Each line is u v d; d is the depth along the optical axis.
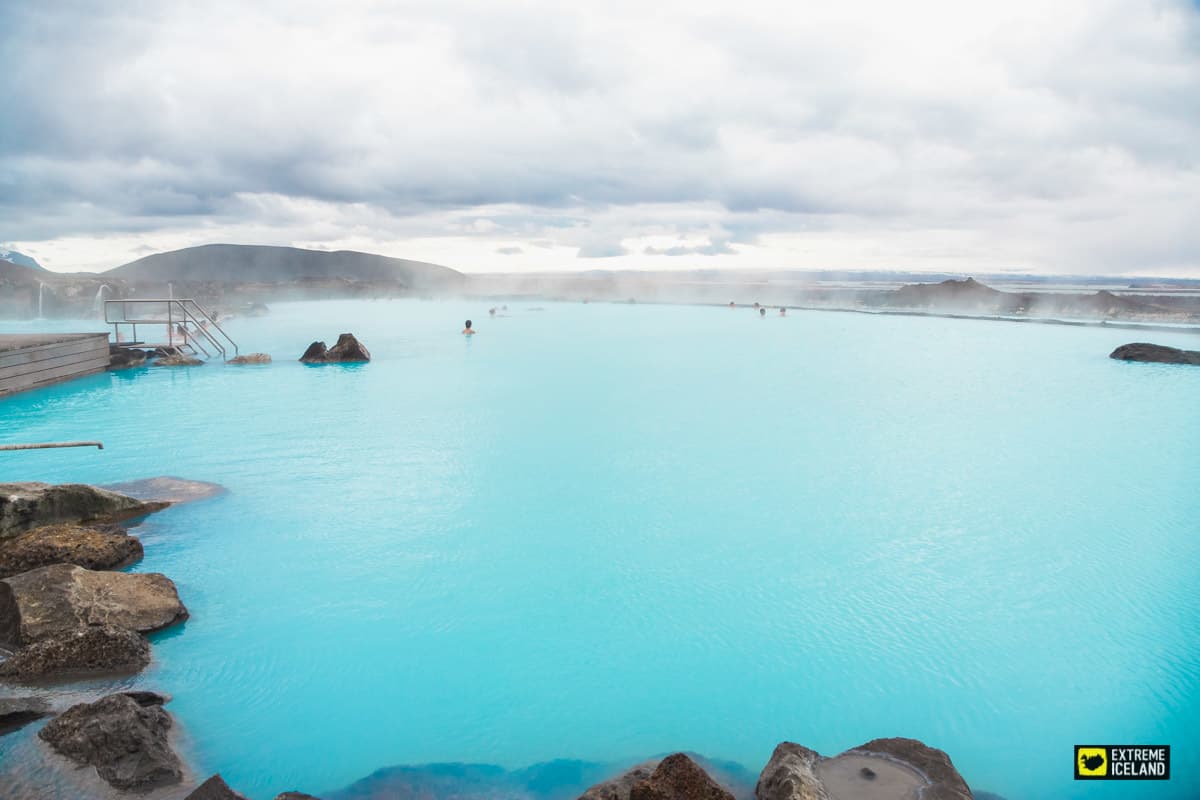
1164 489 8.89
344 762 4.23
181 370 18.41
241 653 5.33
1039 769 4.15
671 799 3.44
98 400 14.51
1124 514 8.05
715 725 4.55
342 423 12.48
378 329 30.11
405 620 5.82
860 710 4.69
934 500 8.55
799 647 5.41
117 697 4.24
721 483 9.17
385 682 4.99
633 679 5.04
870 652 5.35
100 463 9.98
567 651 5.38
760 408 13.71
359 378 17.22
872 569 6.71
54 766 3.97
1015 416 12.99
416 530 7.64
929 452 10.61
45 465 9.89
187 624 5.73
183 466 9.86
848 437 11.46
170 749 4.23
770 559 6.92
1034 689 4.88
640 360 20.41
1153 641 5.45
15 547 6.37
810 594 6.21
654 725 4.56
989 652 5.32
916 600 6.13
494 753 4.31
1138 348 19.86
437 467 9.85
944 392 15.33
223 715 4.64
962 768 4.15
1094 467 9.83
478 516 8.03
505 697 4.82
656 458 10.30
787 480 9.27
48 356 15.85
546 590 6.31
